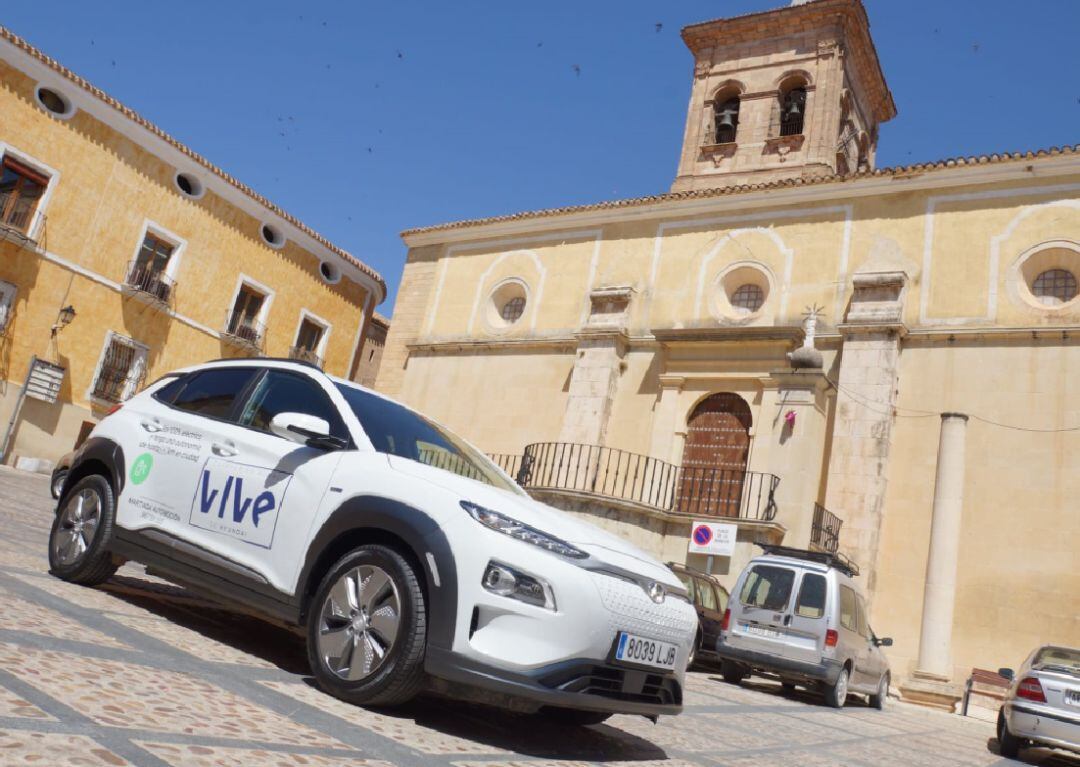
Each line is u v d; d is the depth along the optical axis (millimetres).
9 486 15078
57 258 24625
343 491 4176
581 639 3596
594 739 4359
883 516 16391
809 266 19141
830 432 17453
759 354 18906
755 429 18391
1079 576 14508
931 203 18094
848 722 8930
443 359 24312
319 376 4957
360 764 2783
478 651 3531
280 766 2557
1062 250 16391
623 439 20234
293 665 4449
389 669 3648
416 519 3832
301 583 4125
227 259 29359
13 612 3795
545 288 23281
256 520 4438
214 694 3277
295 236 31578
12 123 23266
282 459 4531
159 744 2475
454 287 25188
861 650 11531
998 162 17250
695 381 19688
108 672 3166
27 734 2271
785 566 11203
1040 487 15258
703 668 13219
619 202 22375
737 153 25672
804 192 19719
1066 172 16750
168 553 4758
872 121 29672
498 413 22641
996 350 16453
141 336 26984
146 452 5195
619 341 20812
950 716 13172
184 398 5383
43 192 24219
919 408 16812
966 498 15797
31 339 24219
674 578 4336
